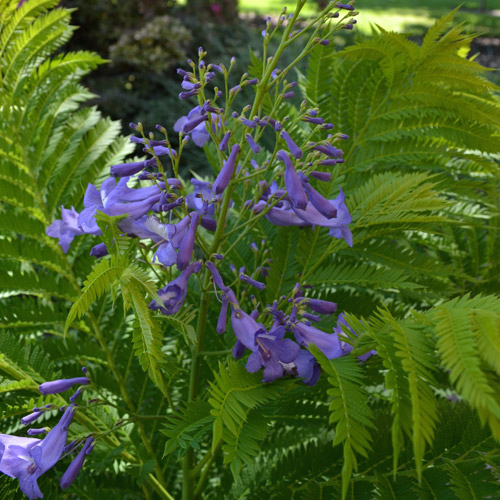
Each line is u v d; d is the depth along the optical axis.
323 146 0.38
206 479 0.49
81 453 0.39
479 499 0.35
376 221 0.43
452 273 0.48
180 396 0.53
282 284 0.48
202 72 0.39
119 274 0.35
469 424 0.40
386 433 0.42
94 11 2.12
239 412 0.32
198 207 0.41
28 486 0.38
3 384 0.44
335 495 0.39
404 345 0.29
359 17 3.42
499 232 0.57
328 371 0.32
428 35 0.48
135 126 0.38
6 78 0.58
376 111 0.52
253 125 0.37
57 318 0.53
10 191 0.55
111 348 0.56
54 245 0.55
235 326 0.36
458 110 0.49
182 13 2.28
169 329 0.56
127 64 2.03
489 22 3.83
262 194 0.42
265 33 0.39
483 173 0.56
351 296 0.50
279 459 0.48
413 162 0.54
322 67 0.53
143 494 0.52
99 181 0.58
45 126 0.59
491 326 0.28
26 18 0.57
